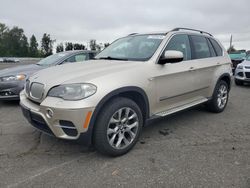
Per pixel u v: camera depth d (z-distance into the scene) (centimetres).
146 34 467
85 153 356
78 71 352
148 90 369
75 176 298
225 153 355
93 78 320
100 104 311
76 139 312
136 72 357
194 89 466
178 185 279
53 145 382
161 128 459
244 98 748
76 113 299
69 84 314
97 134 321
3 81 604
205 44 520
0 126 470
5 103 659
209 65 499
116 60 411
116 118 338
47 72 374
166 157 344
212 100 536
